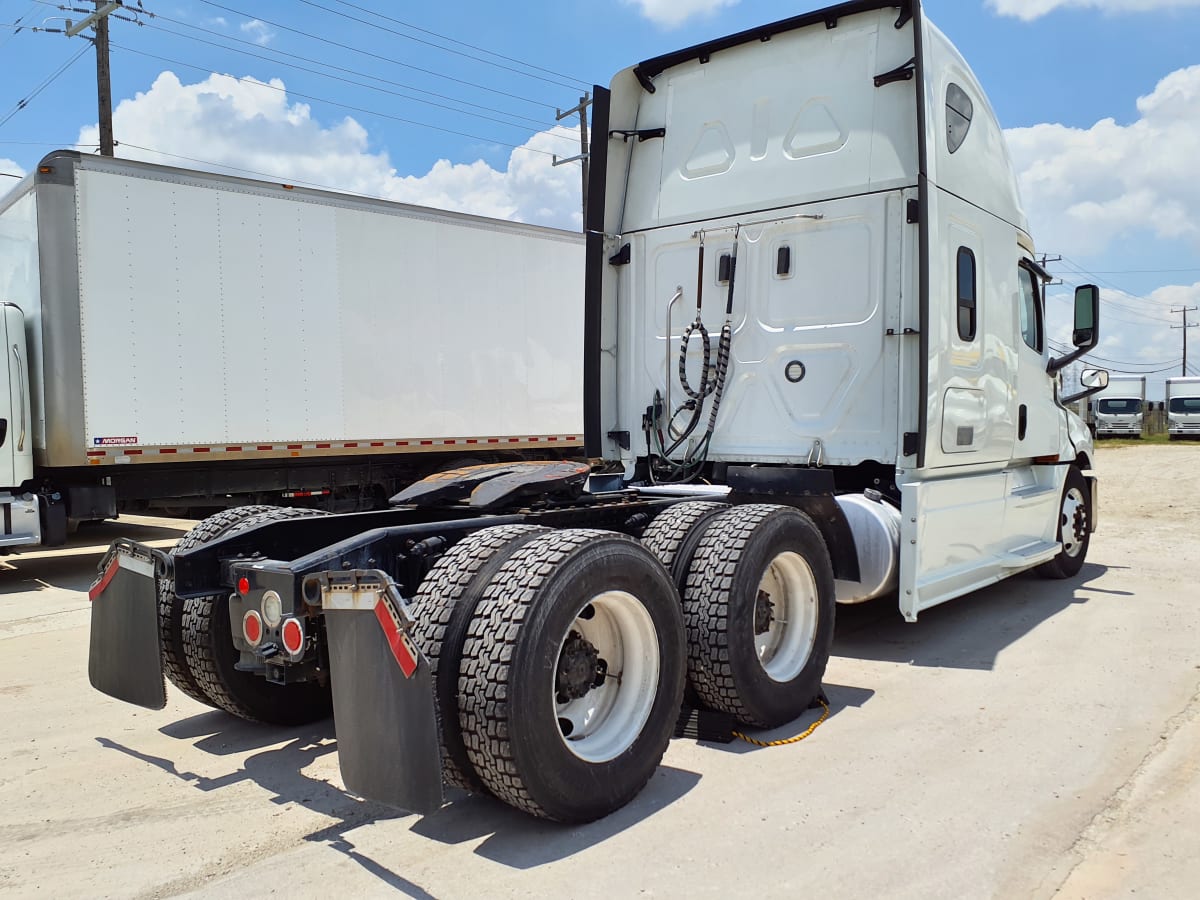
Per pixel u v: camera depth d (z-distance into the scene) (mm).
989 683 4676
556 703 3109
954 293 5242
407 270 10156
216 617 3805
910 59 5039
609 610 3242
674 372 5918
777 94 5504
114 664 3605
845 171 5230
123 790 3402
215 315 8719
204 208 8625
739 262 5621
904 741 3836
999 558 5887
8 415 7863
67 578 8508
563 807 2877
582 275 12070
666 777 3465
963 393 5359
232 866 2777
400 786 2600
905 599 4746
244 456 8938
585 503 4453
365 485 10523
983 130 5730
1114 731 3930
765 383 5531
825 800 3232
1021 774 3461
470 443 10812
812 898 2562
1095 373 7348
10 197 8477
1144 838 2924
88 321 7941
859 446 5172
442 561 3109
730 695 3723
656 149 6023
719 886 2627
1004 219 5988
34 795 3357
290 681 3137
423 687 2564
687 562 3867
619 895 2580
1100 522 11359
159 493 8969
